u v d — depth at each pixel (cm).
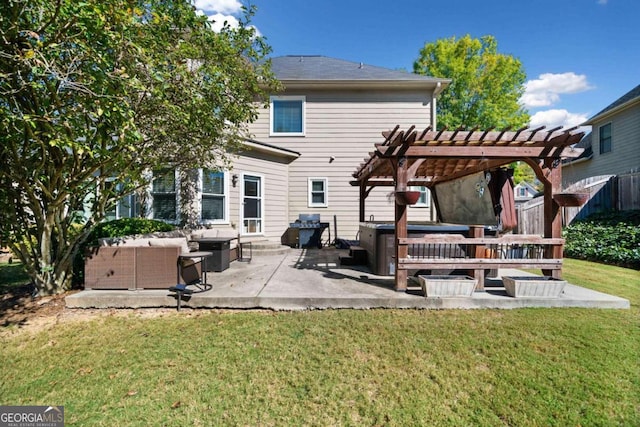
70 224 475
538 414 213
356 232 987
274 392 235
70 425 206
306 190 982
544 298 399
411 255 509
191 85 399
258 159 865
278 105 988
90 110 338
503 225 520
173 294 407
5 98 319
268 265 625
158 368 267
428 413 214
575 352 287
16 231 415
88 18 283
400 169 432
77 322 362
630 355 282
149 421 207
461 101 1950
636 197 946
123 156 411
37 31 291
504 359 277
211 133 482
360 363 272
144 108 398
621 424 204
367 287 448
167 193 705
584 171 1497
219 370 263
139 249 430
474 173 590
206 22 485
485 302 395
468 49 1927
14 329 346
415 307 394
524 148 432
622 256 689
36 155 395
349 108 980
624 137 1233
